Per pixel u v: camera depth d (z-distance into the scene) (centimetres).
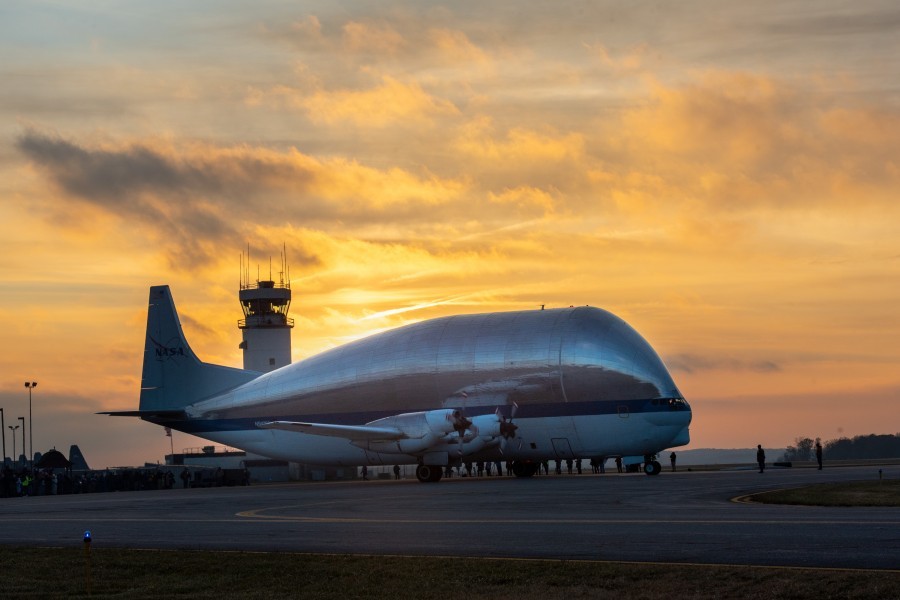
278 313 10238
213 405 8200
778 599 1560
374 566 2036
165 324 8619
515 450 6831
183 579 2041
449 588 1794
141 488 7875
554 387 6694
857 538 2114
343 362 7650
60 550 2578
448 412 6538
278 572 2039
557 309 7131
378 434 6612
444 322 7438
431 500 4100
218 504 4406
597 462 6950
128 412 8306
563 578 1808
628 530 2456
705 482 4919
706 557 1956
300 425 6638
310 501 4406
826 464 8988
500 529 2633
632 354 6656
